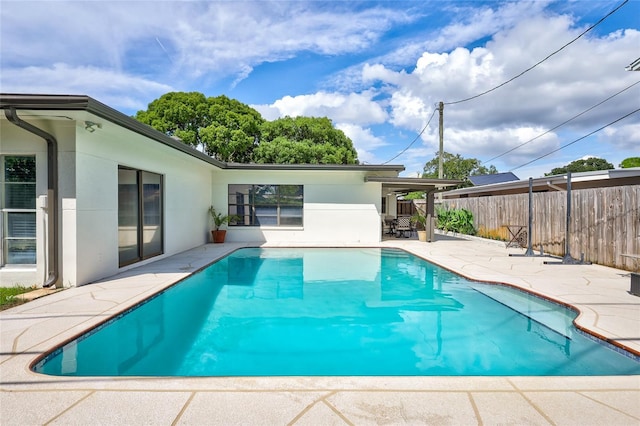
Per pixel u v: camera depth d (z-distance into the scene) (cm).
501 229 1237
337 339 411
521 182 1266
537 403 230
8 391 241
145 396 235
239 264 880
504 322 465
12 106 452
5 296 486
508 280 612
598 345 350
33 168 557
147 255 798
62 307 443
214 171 1245
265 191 1264
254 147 2205
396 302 555
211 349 384
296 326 453
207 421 207
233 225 1257
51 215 538
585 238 808
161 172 848
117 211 664
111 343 404
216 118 2039
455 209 1590
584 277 633
